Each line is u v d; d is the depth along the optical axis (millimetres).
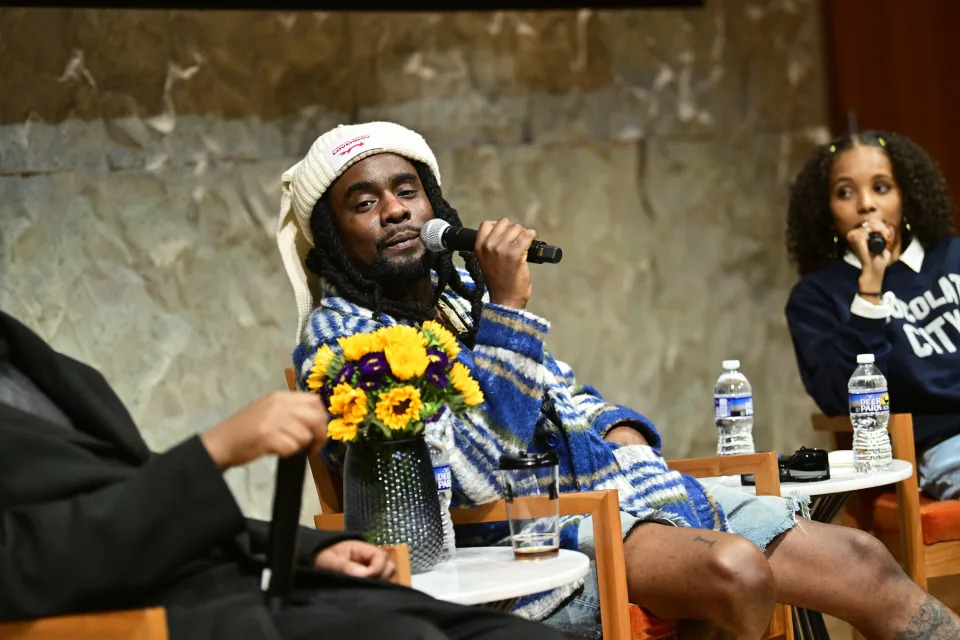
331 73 6395
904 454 4602
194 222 6207
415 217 3637
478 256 3400
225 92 6223
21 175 5879
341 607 2375
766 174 7207
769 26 7168
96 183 6020
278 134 6340
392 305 3637
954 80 7035
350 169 3641
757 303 7215
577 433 3574
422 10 6406
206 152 6223
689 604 3178
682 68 7055
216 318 6273
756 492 3795
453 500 3410
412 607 2369
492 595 2658
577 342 6910
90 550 2145
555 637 2312
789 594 3520
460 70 6641
